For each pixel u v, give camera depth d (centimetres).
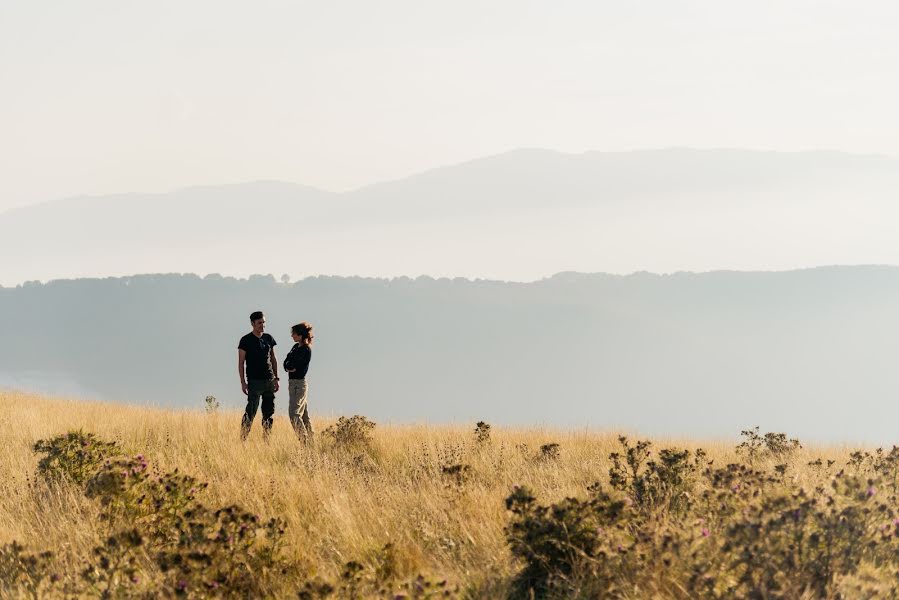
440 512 1472
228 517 1208
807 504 1085
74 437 1855
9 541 1309
